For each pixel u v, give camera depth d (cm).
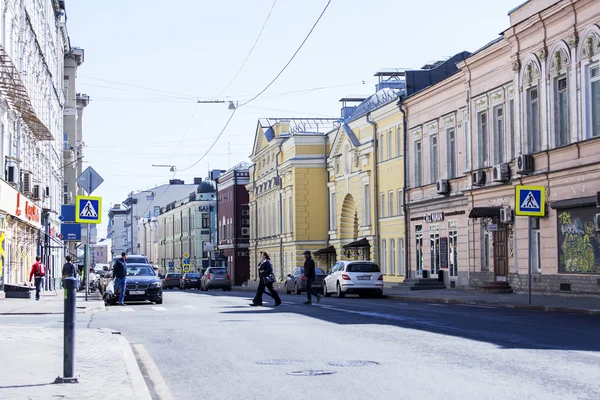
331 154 6022
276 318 2011
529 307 2472
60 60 6844
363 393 868
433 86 4181
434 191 4253
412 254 4575
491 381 923
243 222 8956
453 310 2298
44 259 5331
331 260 6266
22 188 3956
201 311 2416
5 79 3002
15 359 1173
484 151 3697
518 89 3272
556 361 1078
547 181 3030
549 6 2948
